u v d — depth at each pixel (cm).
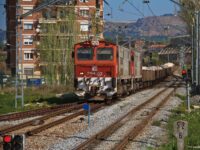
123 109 3878
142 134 2469
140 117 3278
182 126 1595
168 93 6259
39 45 10056
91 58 4491
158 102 4700
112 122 2969
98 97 4447
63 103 4638
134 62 5947
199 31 6022
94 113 3547
